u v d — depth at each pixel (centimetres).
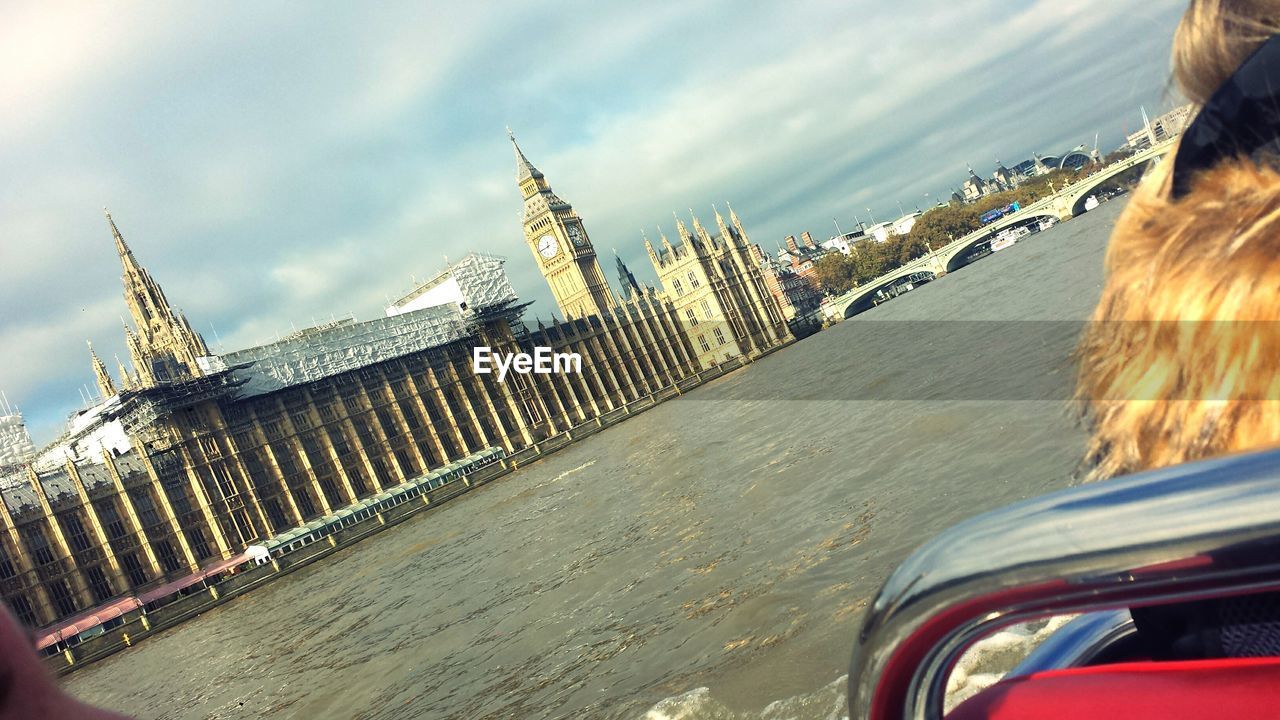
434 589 3653
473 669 1934
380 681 2247
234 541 8975
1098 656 106
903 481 1830
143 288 10256
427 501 9969
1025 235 19312
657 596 1823
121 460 9069
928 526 1424
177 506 8719
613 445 9156
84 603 7756
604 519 3528
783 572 1559
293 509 9562
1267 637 79
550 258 17412
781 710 964
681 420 8794
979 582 70
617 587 2100
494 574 3312
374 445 10781
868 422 3017
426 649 2391
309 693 2509
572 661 1631
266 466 9606
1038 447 1561
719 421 6469
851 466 2292
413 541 7088
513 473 11050
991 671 611
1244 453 57
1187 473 59
